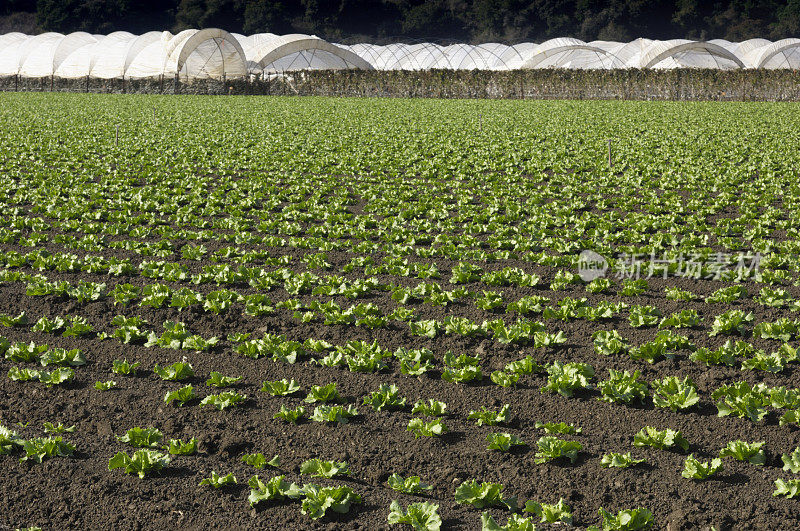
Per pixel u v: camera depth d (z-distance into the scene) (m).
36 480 6.67
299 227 14.57
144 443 7.22
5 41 72.62
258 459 6.93
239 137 28.31
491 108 43.75
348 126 32.72
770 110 41.75
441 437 7.41
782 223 14.98
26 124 31.95
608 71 57.22
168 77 62.50
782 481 6.50
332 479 6.79
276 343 9.30
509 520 5.92
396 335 9.73
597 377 8.62
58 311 10.59
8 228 14.67
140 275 12.14
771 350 9.19
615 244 14.02
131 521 6.20
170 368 8.57
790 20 96.62
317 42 67.56
